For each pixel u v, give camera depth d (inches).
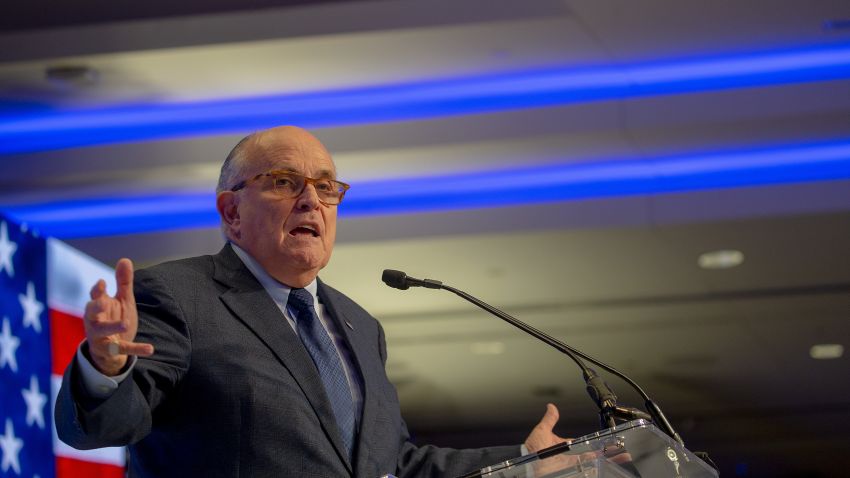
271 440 169.0
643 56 434.3
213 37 398.9
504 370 788.6
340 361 189.6
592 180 540.4
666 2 391.9
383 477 153.7
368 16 397.1
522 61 433.4
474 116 473.4
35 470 445.7
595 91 468.1
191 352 171.5
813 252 592.1
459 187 542.9
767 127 477.1
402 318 687.1
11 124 463.2
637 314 692.7
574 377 799.7
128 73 418.6
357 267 594.9
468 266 600.7
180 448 169.5
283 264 190.4
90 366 146.4
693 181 537.6
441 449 197.8
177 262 185.6
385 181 528.4
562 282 635.5
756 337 731.4
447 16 395.5
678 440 173.8
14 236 471.5
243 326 177.9
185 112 462.9
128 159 475.5
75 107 448.1
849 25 414.0
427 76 442.0
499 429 883.4
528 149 490.3
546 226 542.6
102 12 398.6
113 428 149.7
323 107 467.8
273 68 423.2
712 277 633.0
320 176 196.4
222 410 169.0
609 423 177.3
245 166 195.8
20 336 459.2
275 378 173.5
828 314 690.2
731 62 446.3
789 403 845.2
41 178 482.0
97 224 547.5
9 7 391.5
